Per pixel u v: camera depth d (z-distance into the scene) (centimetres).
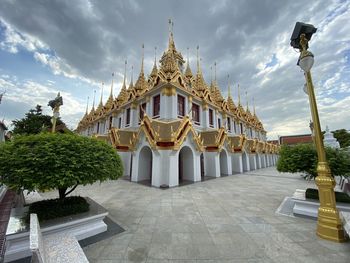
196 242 521
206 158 2119
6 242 443
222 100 3061
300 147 866
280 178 1925
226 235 565
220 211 802
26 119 2167
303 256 448
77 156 544
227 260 435
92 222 571
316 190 806
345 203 707
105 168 598
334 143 2002
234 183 1595
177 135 1506
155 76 2217
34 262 263
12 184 471
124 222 674
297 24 651
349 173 736
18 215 529
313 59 610
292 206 872
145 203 937
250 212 787
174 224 655
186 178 1764
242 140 2677
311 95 621
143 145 1669
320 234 548
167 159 1491
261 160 3678
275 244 508
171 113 1856
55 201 605
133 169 1730
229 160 2320
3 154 484
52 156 492
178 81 2030
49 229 476
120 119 2781
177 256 452
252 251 473
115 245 505
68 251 374
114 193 1184
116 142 2034
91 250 479
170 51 2364
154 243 516
